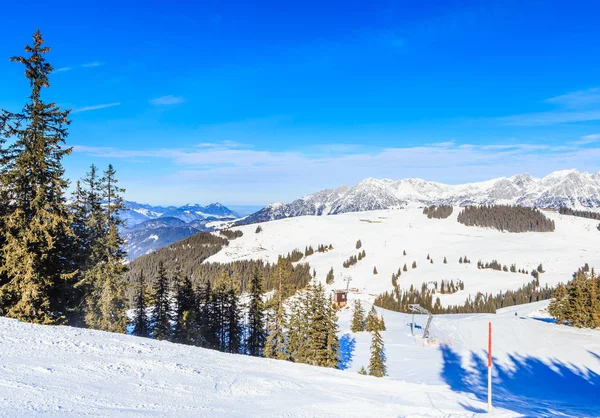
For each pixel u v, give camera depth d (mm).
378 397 15477
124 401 9695
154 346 17453
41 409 8023
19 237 22703
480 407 16016
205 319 49688
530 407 18891
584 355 51375
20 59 22250
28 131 22688
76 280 28688
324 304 42875
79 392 9609
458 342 68625
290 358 43969
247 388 13531
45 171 23219
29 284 22453
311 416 11305
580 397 31641
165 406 9977
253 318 52969
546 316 99250
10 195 22656
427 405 15086
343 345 69625
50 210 23141
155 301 45781
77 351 13719
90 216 29938
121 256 31266
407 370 50906
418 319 106688
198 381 13188
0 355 11578
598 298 68375
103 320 30094
